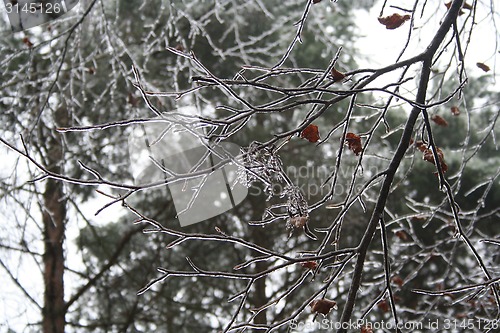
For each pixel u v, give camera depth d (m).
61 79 8.05
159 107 6.91
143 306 11.45
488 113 9.73
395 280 5.61
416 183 9.55
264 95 9.52
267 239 10.95
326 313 3.31
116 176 9.54
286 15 9.00
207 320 11.59
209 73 3.20
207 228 11.02
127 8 8.80
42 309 10.39
